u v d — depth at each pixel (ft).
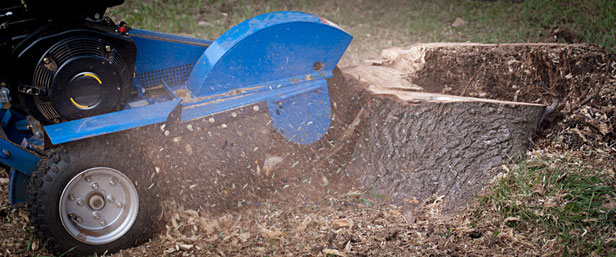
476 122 12.26
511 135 12.24
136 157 10.36
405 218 11.07
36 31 9.71
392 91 13.50
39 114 10.09
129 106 11.75
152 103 12.07
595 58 14.87
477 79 15.65
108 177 10.09
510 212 10.58
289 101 12.42
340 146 13.17
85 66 10.05
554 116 13.23
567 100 14.60
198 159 11.79
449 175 11.60
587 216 10.33
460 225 10.61
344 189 12.48
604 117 13.56
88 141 9.94
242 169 12.28
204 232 10.82
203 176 11.84
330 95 13.62
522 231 10.37
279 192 12.27
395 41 22.63
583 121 13.51
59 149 9.71
